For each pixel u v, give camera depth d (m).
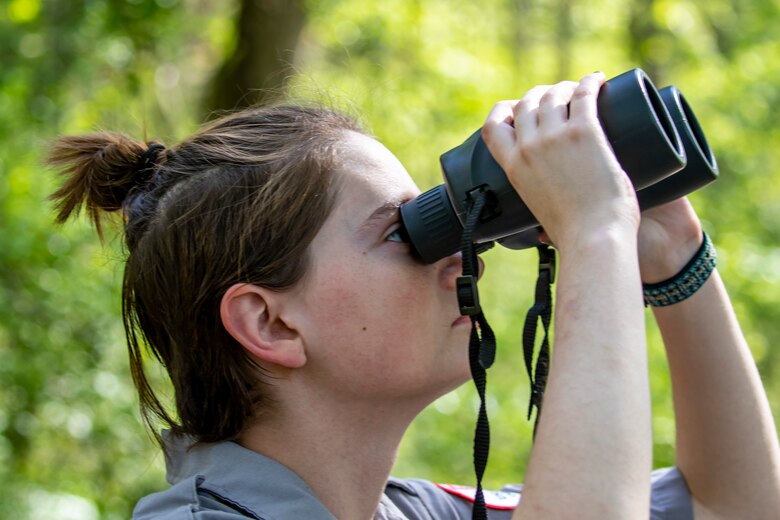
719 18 18.41
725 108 16.17
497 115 2.88
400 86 14.34
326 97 3.65
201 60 14.10
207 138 3.16
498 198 2.88
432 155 15.03
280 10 12.74
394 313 2.98
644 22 18.83
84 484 9.93
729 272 13.13
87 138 3.39
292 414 3.03
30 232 9.45
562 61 19.80
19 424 9.77
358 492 3.07
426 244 2.97
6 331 9.85
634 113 2.76
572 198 2.63
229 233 2.99
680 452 3.56
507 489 3.84
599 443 2.38
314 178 3.00
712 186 15.69
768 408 3.50
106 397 9.98
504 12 19.02
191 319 3.05
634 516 2.34
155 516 2.88
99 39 11.52
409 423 3.12
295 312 2.98
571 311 2.52
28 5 10.88
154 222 3.12
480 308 2.82
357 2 14.16
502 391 13.12
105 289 9.99
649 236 3.46
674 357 3.52
